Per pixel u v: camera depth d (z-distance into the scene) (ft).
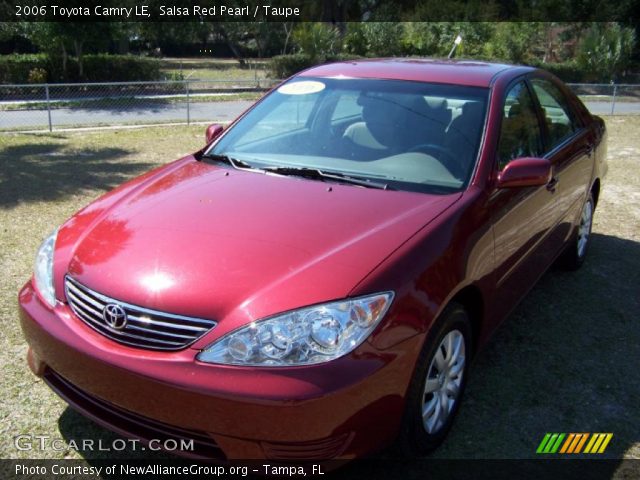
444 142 10.94
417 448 8.79
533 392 10.93
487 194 10.14
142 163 30.12
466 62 13.57
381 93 12.17
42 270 9.30
